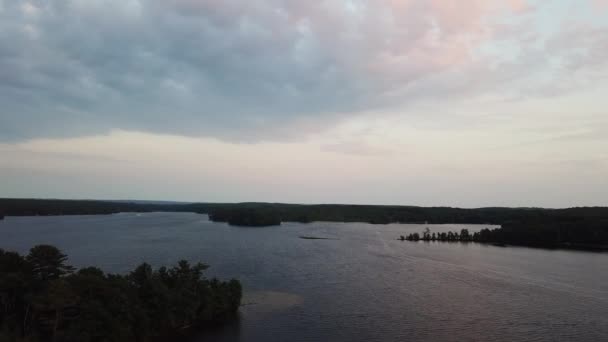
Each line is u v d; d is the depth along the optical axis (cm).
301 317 8569
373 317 8644
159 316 7294
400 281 12244
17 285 6588
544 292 11069
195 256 15788
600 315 9000
